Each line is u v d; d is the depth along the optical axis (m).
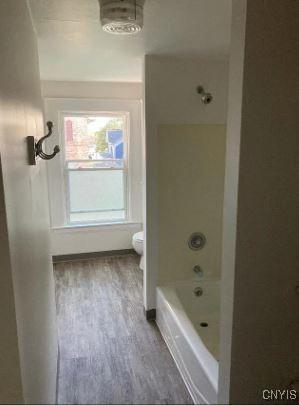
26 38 1.51
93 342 2.35
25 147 1.32
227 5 1.62
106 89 3.94
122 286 3.43
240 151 1.19
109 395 1.32
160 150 2.62
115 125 4.13
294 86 1.19
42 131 2.49
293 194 1.27
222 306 1.39
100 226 4.20
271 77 1.17
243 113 1.17
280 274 1.32
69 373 1.74
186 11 1.69
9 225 0.93
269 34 1.14
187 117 2.61
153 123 2.56
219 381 1.43
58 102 3.82
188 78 2.56
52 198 4.00
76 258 4.21
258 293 1.31
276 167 1.23
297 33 1.16
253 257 1.28
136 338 2.43
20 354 0.98
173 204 2.73
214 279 2.87
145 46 2.26
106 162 4.18
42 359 1.41
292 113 1.21
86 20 1.79
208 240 2.85
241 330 1.33
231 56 1.21
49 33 1.99
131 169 4.20
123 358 2.03
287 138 1.22
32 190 1.47
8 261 0.93
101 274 3.74
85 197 4.19
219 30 1.97
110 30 1.62
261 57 1.15
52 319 2.07
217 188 2.78
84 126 4.04
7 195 0.93
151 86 2.51
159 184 2.67
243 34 1.13
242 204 1.23
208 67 2.58
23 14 1.43
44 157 1.66
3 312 0.95
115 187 4.26
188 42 2.18
